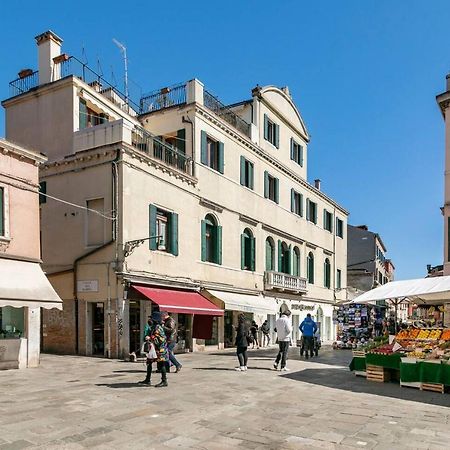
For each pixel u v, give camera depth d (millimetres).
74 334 17422
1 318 13516
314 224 34188
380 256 57594
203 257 21359
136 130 19109
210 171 22047
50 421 7168
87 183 17719
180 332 20031
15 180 13633
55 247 18234
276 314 27703
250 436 6543
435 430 6988
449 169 20453
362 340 23375
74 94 18766
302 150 32625
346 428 7039
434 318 20578
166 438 6387
